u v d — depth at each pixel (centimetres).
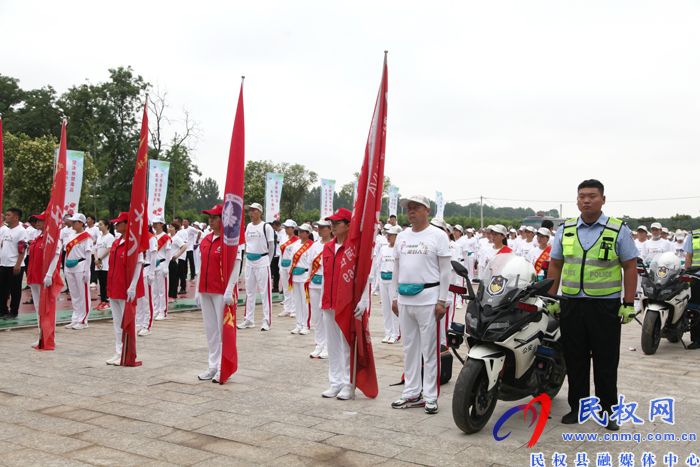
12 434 441
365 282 570
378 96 596
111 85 4100
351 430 461
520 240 1444
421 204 527
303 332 991
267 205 1705
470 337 481
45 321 815
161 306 1166
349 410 524
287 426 470
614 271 471
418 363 542
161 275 1160
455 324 504
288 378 654
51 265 817
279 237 1677
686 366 718
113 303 732
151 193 1650
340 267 579
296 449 411
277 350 835
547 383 518
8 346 848
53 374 663
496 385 470
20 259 1126
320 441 431
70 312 1205
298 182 5584
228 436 441
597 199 477
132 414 500
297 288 997
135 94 4153
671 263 823
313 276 784
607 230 473
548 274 529
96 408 518
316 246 801
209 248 648
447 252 518
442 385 623
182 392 583
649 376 659
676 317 817
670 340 906
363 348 565
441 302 512
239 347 859
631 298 470
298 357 782
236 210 639
